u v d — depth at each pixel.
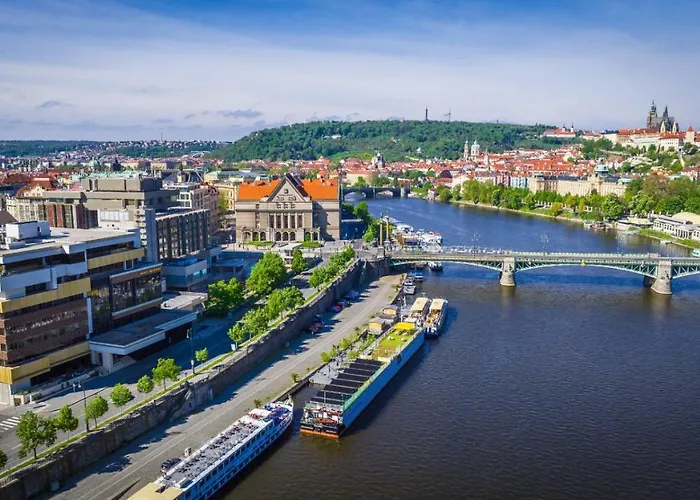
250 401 157.75
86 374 160.38
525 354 197.75
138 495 111.12
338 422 144.00
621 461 136.00
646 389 171.12
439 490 125.19
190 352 181.12
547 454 138.50
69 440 127.12
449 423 152.12
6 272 147.50
